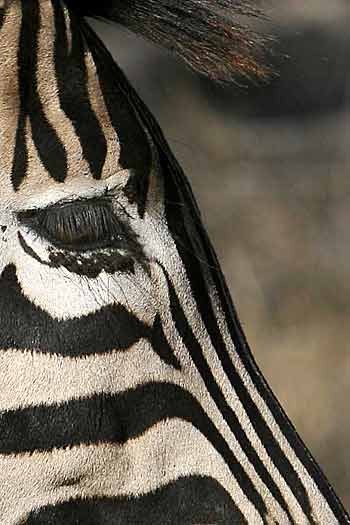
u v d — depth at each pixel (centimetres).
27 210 270
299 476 274
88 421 270
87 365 270
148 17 278
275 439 275
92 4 277
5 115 271
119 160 272
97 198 271
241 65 279
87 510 270
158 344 272
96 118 272
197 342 274
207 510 272
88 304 270
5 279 270
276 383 501
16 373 269
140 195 272
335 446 471
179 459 272
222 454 273
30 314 270
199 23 278
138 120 274
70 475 270
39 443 269
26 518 269
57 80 271
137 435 271
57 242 270
